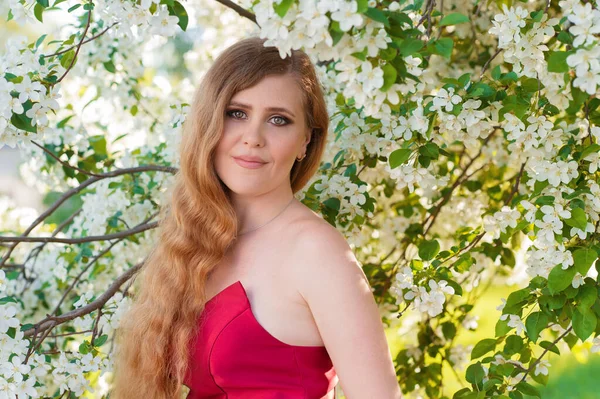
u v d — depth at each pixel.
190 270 1.89
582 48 1.49
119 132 3.34
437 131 2.04
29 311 2.97
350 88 1.45
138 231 2.42
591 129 1.86
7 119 1.90
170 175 2.71
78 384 2.17
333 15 1.33
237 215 1.91
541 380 2.00
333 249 1.76
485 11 2.97
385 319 2.80
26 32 5.96
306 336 1.77
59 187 2.96
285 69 1.80
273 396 1.74
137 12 1.91
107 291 2.28
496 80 1.94
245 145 1.79
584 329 1.78
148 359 1.94
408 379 2.90
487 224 2.12
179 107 2.47
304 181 2.05
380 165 2.61
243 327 1.75
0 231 3.27
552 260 1.79
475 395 1.92
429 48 1.62
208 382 1.81
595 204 1.79
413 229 2.89
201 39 3.60
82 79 3.09
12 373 1.96
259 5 1.37
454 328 2.87
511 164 2.85
